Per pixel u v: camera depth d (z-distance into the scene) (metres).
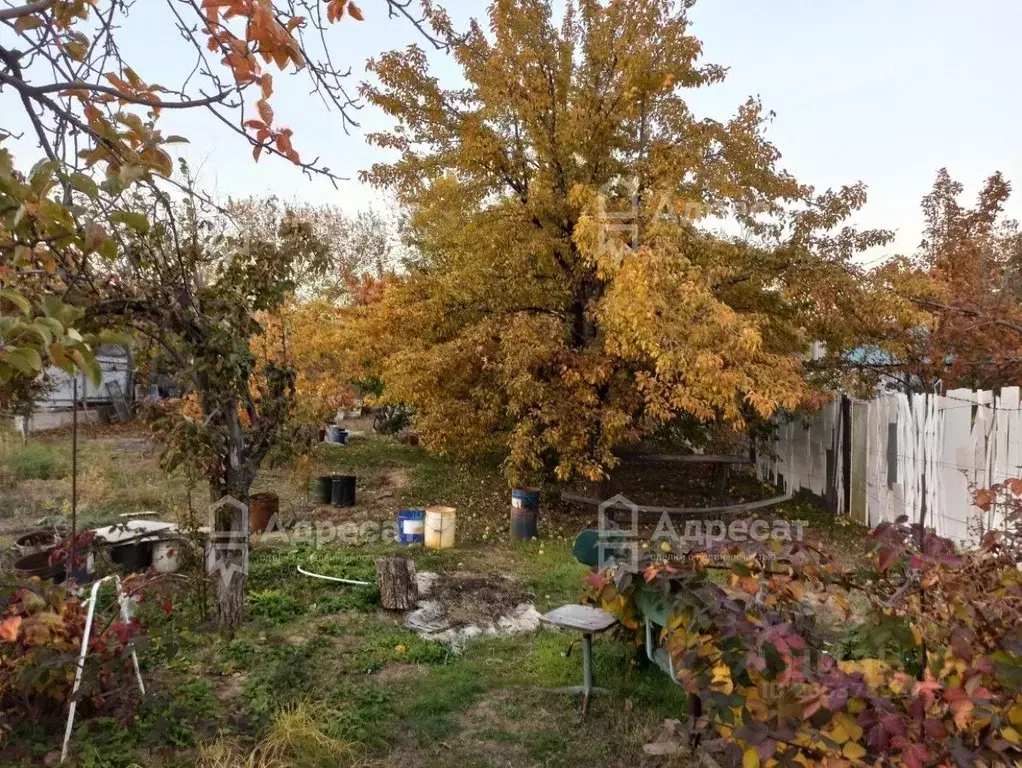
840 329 9.20
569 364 9.25
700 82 9.44
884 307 8.55
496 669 4.79
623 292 7.66
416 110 9.93
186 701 4.04
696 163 8.80
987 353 9.05
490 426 10.20
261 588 6.38
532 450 9.34
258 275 5.57
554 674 4.64
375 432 20.23
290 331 10.02
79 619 3.86
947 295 9.21
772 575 2.98
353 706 4.14
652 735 3.78
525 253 9.49
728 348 7.88
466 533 9.03
